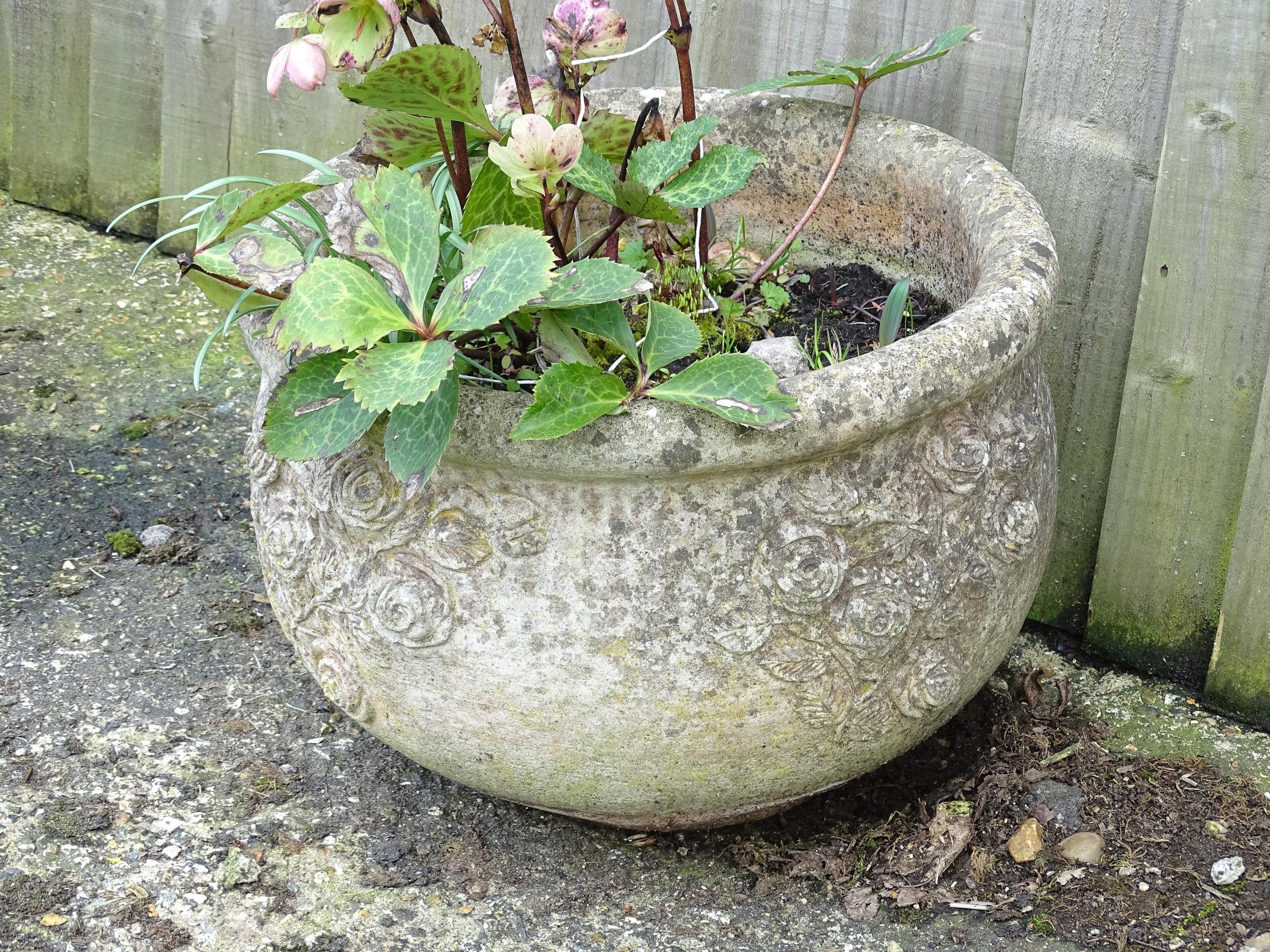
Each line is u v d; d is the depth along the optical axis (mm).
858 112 1792
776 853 1682
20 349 2734
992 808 1739
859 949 1545
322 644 1526
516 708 1402
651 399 1267
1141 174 1853
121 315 2883
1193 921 1566
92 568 2201
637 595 1323
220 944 1518
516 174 1307
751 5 2131
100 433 2533
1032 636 2154
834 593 1352
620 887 1636
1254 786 1787
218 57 2877
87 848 1641
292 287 1258
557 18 1500
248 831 1691
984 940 1555
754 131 1920
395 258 1263
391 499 1363
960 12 1950
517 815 1752
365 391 1166
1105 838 1690
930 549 1400
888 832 1705
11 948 1493
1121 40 1811
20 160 3252
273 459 1502
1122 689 2018
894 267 1894
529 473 1289
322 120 2803
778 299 1806
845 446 1295
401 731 1515
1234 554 1877
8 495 2348
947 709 1540
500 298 1194
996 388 1433
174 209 3088
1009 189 1629
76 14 3031
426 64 1245
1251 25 1683
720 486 1303
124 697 1926
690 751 1414
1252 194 1747
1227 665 1921
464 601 1363
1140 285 1889
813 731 1434
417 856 1674
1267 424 1802
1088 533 2066
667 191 1564
